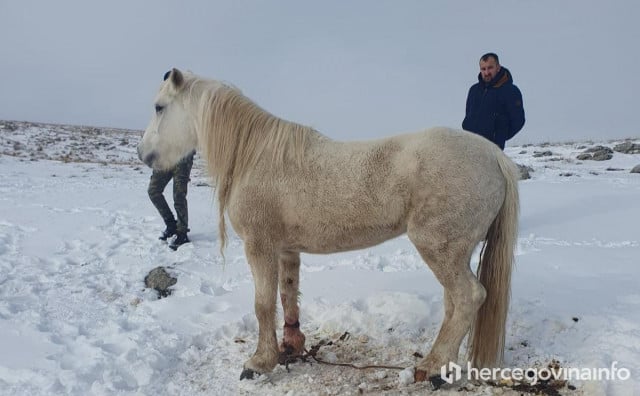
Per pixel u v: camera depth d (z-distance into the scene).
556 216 6.98
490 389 3.03
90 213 7.65
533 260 4.86
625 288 3.96
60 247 5.96
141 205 8.30
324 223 3.07
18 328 3.84
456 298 2.98
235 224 3.28
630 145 17.69
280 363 3.37
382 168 2.95
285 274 3.50
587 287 4.03
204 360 3.53
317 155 3.11
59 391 3.01
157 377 3.27
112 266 5.38
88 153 22.12
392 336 3.72
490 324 3.06
